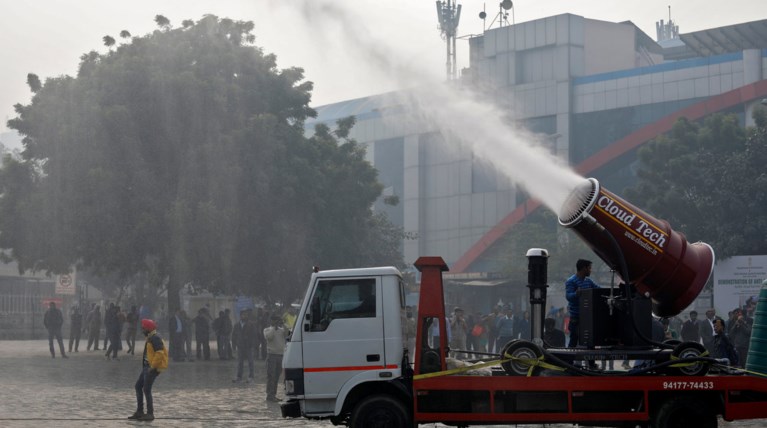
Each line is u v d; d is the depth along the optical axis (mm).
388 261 81000
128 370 37750
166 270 49875
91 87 49969
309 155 55500
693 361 16344
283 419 22500
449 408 16203
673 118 93500
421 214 117125
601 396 16156
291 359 16938
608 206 17203
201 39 52938
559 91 106188
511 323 39156
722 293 48531
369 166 59375
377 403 16625
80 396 27375
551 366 16328
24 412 23266
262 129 50406
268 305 56219
